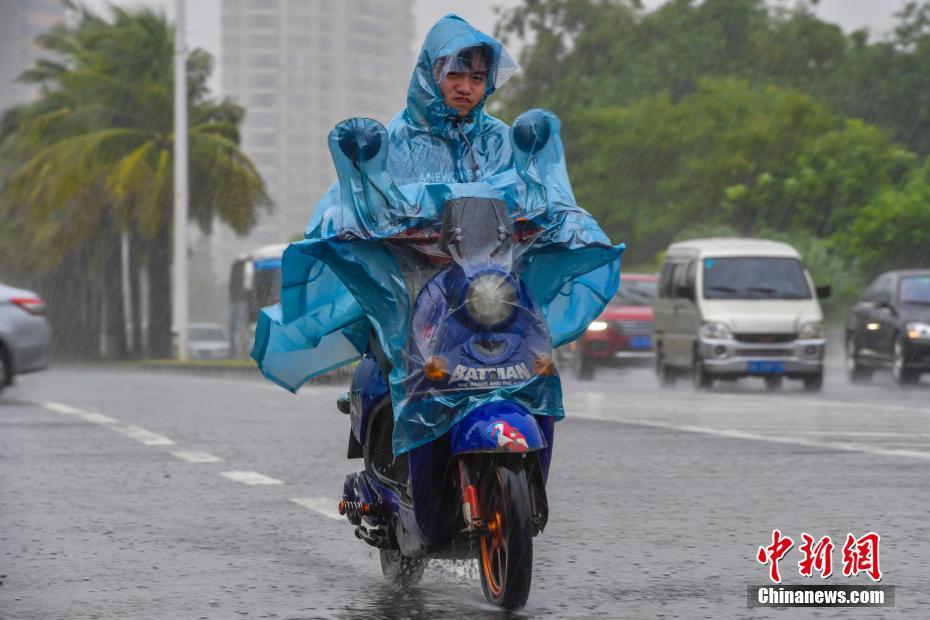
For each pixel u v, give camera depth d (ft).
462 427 37.93
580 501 62.49
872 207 291.79
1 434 98.73
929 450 83.10
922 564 47.09
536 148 41.93
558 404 39.40
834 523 55.62
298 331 41.91
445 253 39.27
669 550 50.11
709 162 353.10
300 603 42.09
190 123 396.98
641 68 462.19
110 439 94.68
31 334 136.05
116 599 42.91
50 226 407.03
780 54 461.37
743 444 87.20
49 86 411.54
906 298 168.04
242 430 101.30
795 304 159.33
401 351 39.37
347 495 44.52
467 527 38.11
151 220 362.94
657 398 139.03
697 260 164.25
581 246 40.60
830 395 148.05
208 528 56.49
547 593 42.88
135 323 431.43
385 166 40.09
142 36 383.24
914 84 431.02
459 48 42.06
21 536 54.75
